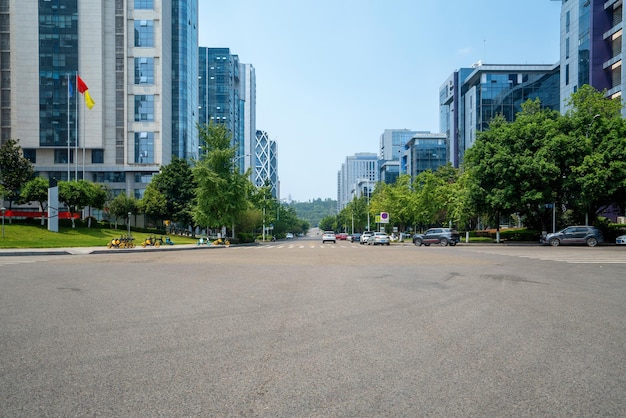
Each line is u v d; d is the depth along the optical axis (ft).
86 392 13.62
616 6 169.37
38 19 249.75
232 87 512.63
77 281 40.11
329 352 17.83
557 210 142.82
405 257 73.15
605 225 133.49
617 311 26.11
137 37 261.03
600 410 12.41
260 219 209.56
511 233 152.66
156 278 42.50
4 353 17.65
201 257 74.84
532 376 15.03
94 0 252.01
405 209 204.33
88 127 252.21
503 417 11.96
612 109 131.64
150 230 199.72
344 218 419.95
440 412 12.22
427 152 421.59
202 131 156.56
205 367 15.97
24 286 36.78
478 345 18.84
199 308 27.07
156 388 13.96
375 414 12.09
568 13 206.28
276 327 22.13
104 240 127.44
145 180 265.34
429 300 29.86
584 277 42.70
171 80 297.74
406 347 18.56
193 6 337.72
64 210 228.43
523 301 29.50
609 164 115.44
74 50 250.78
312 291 33.94
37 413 12.16
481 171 139.44
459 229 205.16
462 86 362.74
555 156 126.31
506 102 314.55
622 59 157.07
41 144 249.75
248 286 36.78
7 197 157.69
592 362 16.51
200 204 152.76
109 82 259.19
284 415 12.05
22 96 249.14
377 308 27.07
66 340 19.61
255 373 15.34
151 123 261.65
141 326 22.34
